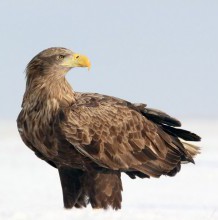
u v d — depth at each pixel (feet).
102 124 54.80
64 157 54.34
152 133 56.65
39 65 54.49
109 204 53.78
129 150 55.57
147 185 83.05
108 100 56.39
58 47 54.90
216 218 44.24
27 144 55.62
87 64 54.49
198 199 66.69
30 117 54.49
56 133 53.78
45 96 54.08
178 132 57.52
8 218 44.11
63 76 54.70
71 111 54.19
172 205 59.88
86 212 46.39
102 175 54.24
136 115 56.49
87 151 54.03
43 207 59.26
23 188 85.81
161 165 56.59
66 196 54.90
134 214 44.98
